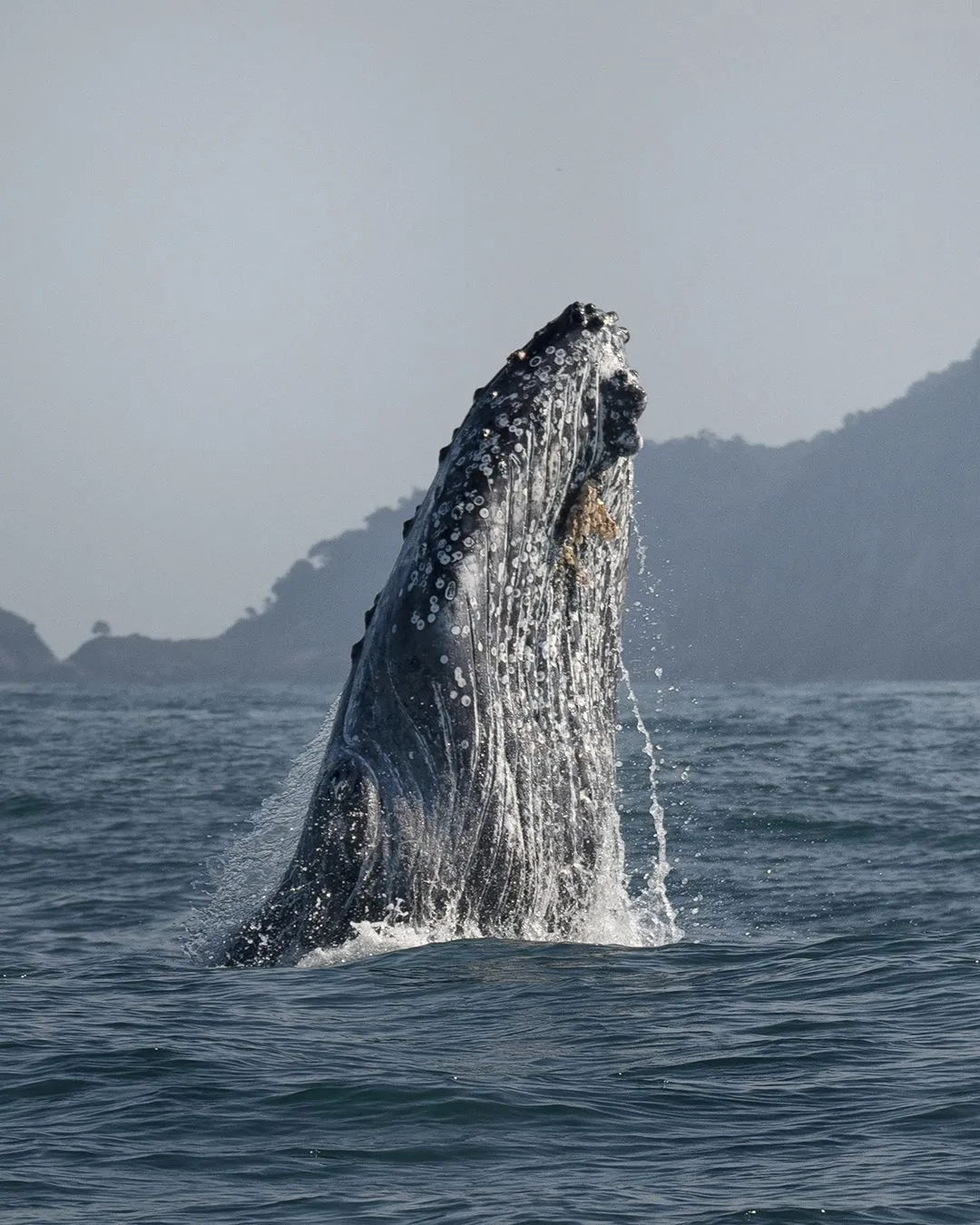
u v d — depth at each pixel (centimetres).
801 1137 3142
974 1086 3400
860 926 5800
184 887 7106
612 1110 3303
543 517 3906
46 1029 3972
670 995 4109
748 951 4697
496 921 4072
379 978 4019
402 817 3941
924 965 4531
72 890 7100
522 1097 3366
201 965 4606
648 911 5519
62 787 12081
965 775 12038
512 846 4000
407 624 3909
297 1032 3806
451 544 3869
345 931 4050
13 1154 3109
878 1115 3247
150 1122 3281
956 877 7006
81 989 4481
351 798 3962
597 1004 3972
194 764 14662
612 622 4112
